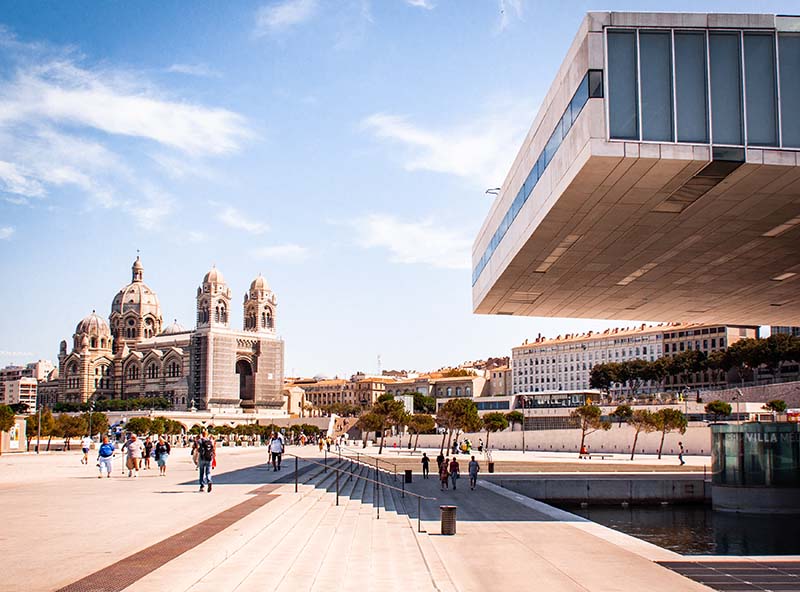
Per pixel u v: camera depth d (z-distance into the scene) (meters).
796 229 41.88
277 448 58.44
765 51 33.19
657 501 63.97
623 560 28.95
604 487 63.84
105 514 28.75
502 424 138.75
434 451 146.12
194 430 196.38
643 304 66.06
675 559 29.36
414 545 27.81
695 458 112.31
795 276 54.06
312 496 38.91
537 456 123.12
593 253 47.81
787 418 70.44
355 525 31.02
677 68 32.81
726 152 32.41
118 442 155.38
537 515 42.78
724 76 32.91
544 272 53.59
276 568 20.39
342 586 20.20
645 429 107.94
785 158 32.59
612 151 31.91
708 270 52.38
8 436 112.31
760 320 75.56
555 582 24.81
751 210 38.59
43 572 17.62
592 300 64.44
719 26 32.97
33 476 52.78
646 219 40.41
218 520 26.75
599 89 32.34
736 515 58.06
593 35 32.69
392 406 130.38
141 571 17.78
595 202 37.62
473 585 24.30
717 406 130.50
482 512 44.09
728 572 27.00
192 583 17.11
